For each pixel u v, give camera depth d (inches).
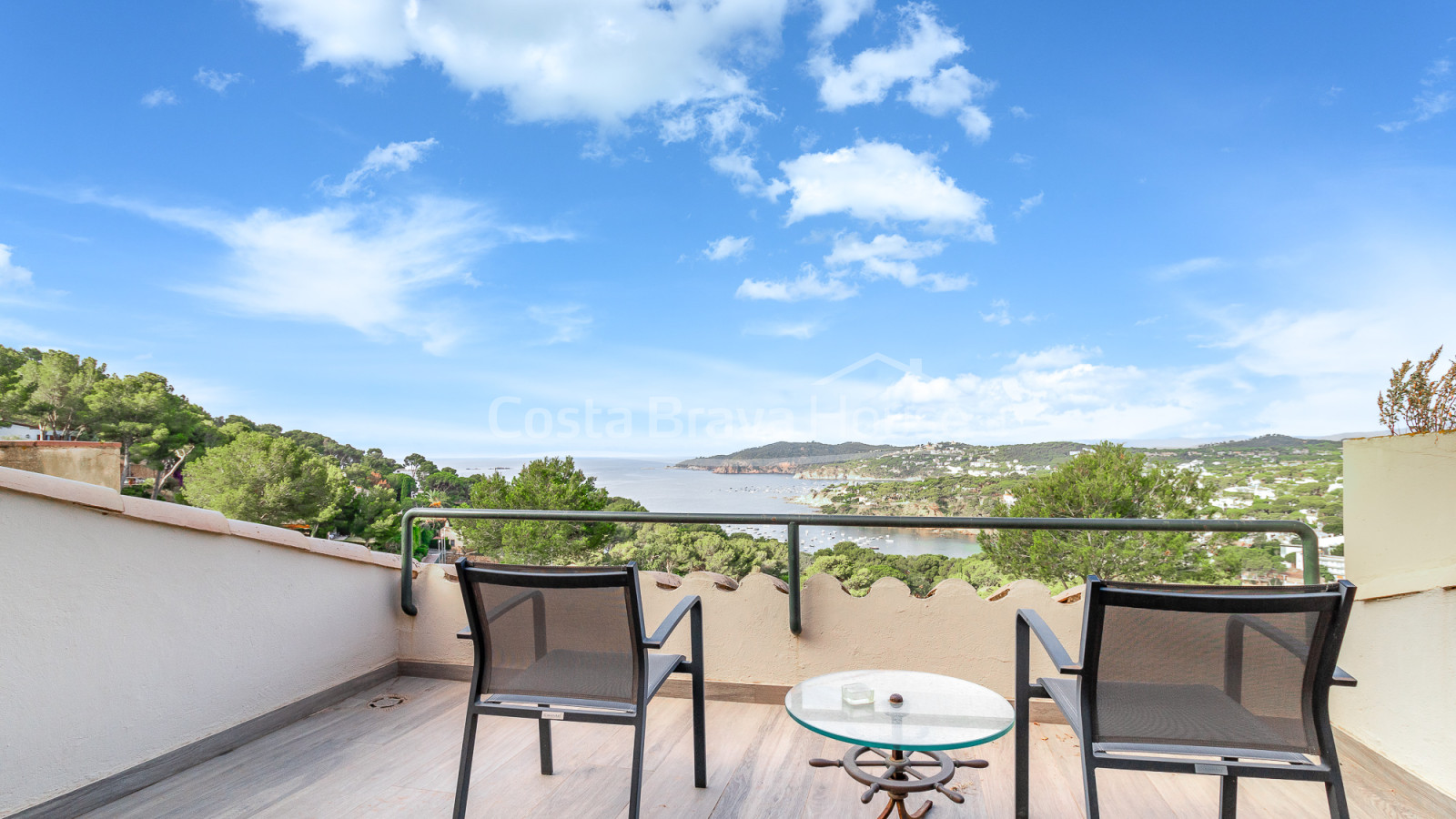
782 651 120.6
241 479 1547.7
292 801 89.4
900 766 85.0
